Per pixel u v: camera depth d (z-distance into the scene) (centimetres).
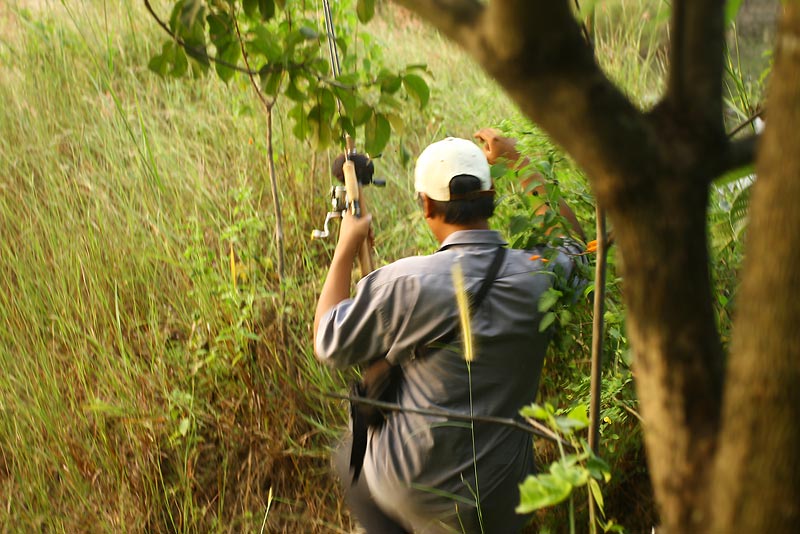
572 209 269
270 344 321
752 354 76
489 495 226
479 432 224
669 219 86
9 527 284
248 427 312
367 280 225
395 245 374
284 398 317
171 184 392
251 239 351
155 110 452
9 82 458
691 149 87
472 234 226
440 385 221
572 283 232
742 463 78
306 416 318
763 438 76
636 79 427
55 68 472
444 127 438
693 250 87
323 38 215
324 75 214
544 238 236
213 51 464
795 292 73
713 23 88
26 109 440
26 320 335
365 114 213
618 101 84
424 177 229
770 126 74
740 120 252
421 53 539
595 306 144
